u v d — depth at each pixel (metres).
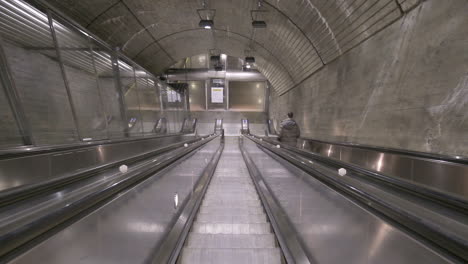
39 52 3.81
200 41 11.35
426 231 0.69
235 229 2.44
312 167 1.82
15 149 2.45
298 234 2.00
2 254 0.58
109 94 6.37
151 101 10.09
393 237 0.84
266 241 2.11
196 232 2.33
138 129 8.16
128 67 7.82
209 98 20.70
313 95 8.41
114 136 6.20
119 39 8.01
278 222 2.30
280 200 2.79
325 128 7.26
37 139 3.41
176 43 10.98
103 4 6.29
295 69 9.66
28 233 0.65
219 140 11.96
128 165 2.32
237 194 3.84
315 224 1.62
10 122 2.81
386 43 4.37
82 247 0.90
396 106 4.05
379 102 4.54
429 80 3.37
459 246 0.59
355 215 1.11
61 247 0.79
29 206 1.09
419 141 3.52
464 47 2.87
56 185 1.35
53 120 3.83
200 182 3.92
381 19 4.38
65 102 4.19
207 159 5.50
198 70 17.66
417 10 3.62
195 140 6.10
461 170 2.28
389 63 4.27
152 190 1.70
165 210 1.99
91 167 1.80
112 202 1.14
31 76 3.60
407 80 3.80
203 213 2.91
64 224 0.82
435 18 3.28
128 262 1.26
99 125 5.53
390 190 1.38
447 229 0.65
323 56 7.06
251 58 11.23
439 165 2.52
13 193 1.08
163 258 1.58
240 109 21.50
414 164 2.87
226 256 1.80
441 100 3.16
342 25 5.46
